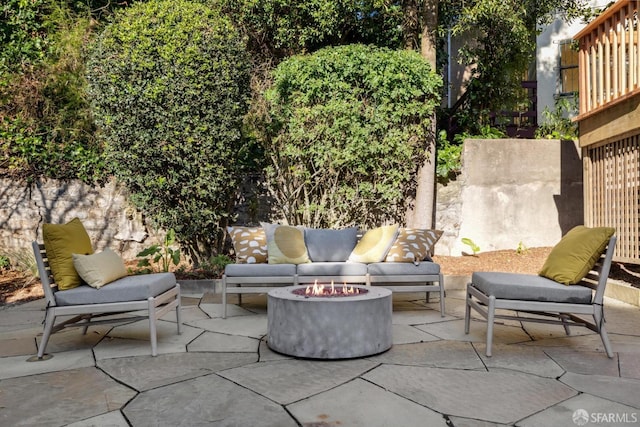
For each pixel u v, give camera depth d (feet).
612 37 17.35
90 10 25.77
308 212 22.95
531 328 12.90
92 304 10.64
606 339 10.14
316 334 10.16
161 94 19.22
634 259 16.63
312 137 22.09
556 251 11.68
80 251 11.61
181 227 20.54
